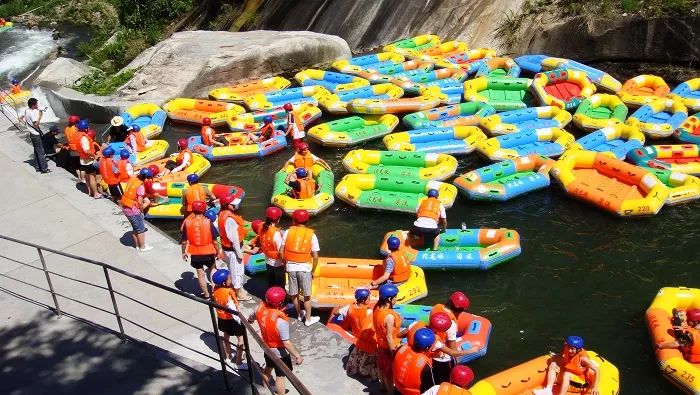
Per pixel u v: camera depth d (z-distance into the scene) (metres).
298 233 9.38
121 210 12.92
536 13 21.95
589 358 8.35
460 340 9.81
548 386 8.41
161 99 20.12
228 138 17.00
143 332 9.18
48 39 31.81
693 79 18.17
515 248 12.02
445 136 16.44
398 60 21.38
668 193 13.30
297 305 9.68
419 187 14.06
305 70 21.61
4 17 35.00
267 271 10.83
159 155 16.72
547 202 13.97
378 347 8.07
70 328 8.82
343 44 23.25
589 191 13.51
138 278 7.79
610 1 20.34
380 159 15.43
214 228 9.73
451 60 21.05
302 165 14.80
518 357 10.01
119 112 19.50
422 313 10.11
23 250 11.57
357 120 17.59
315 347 9.14
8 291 9.94
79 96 20.33
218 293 8.12
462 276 11.85
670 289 10.52
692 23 18.47
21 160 15.33
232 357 8.55
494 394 8.46
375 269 11.25
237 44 21.94
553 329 10.59
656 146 14.98
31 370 7.98
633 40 19.69
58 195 13.59
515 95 18.98
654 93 18.02
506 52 22.11
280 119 18.39
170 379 7.77
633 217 13.12
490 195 13.85
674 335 9.59
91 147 13.20
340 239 13.20
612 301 11.15
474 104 17.84
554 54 21.31
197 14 29.11
